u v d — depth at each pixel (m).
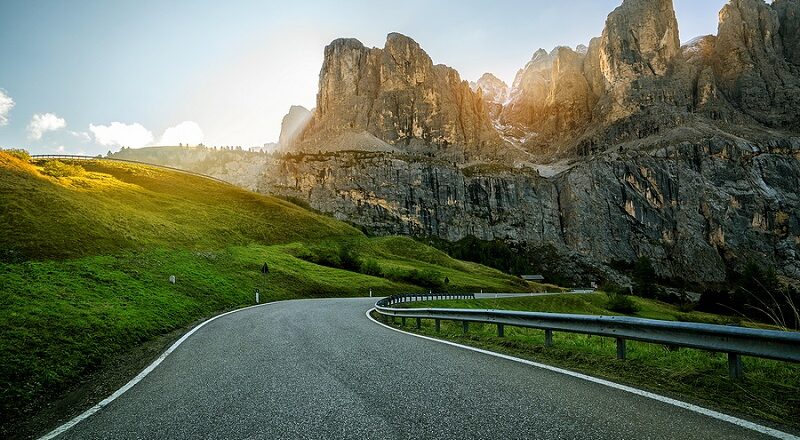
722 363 8.00
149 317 19.53
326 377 8.04
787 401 5.77
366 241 118.50
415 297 52.53
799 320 8.55
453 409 5.81
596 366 8.62
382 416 5.61
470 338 13.66
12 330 12.37
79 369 10.56
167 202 85.44
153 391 7.67
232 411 6.10
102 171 101.06
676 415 5.29
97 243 40.91
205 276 40.91
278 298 46.78
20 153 83.19
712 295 93.44
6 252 32.03
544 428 4.97
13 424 6.58
